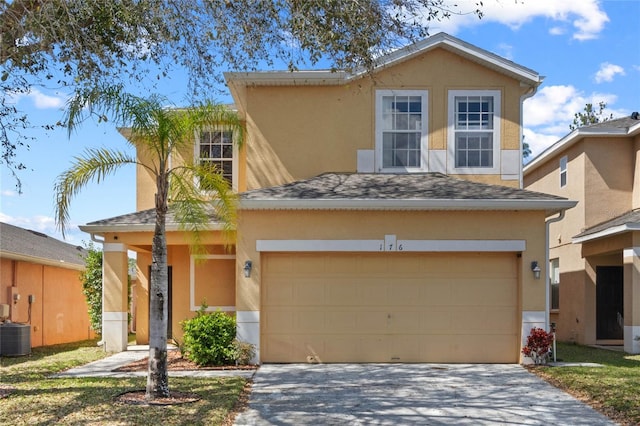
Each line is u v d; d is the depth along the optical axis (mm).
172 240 15477
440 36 15719
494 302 13570
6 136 10992
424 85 15883
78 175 9953
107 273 15805
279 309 13555
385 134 15859
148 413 8648
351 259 13641
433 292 13586
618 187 19078
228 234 13945
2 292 17344
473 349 13484
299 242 13398
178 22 11312
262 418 8688
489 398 9953
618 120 20672
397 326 13531
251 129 15922
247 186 15828
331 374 12062
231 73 15367
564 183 21047
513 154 15781
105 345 15805
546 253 13391
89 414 8570
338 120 15906
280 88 16016
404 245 13367
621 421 8508
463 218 13438
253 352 13172
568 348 17609
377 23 10422
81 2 10406
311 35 10297
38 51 10625
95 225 15484
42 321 19891
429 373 12180
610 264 19016
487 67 15891
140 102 9727
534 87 15898
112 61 11273
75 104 9539
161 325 9727
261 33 11375
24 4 10117
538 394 10258
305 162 15844
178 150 11398
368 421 8562
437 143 15781
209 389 10383
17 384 10906
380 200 13125
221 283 16906
